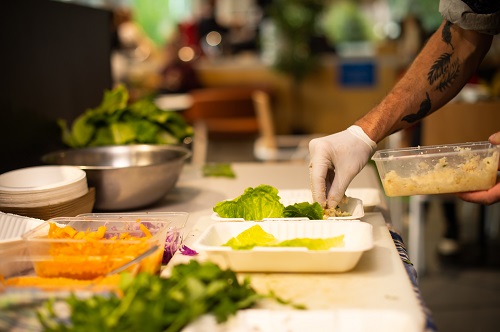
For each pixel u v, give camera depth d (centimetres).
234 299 104
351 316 100
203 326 97
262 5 730
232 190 211
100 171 172
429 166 151
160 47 803
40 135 218
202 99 470
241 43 702
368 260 132
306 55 620
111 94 229
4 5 193
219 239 138
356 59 632
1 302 101
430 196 334
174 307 96
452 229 384
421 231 349
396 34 654
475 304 313
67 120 241
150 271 120
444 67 166
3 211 151
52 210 151
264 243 131
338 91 644
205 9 745
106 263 117
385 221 173
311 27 616
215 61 658
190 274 103
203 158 406
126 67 504
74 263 117
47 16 224
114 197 177
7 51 195
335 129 655
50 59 226
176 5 859
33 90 212
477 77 370
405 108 165
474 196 152
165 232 134
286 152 409
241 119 478
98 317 92
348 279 122
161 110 234
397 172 152
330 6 795
